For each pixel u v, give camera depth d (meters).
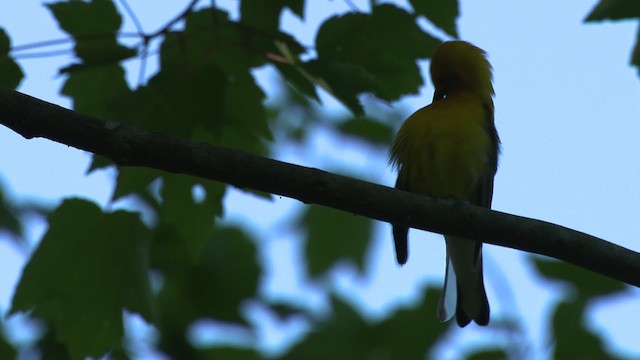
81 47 10.25
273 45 10.45
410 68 10.68
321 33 10.62
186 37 10.34
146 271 10.90
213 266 14.59
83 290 10.73
